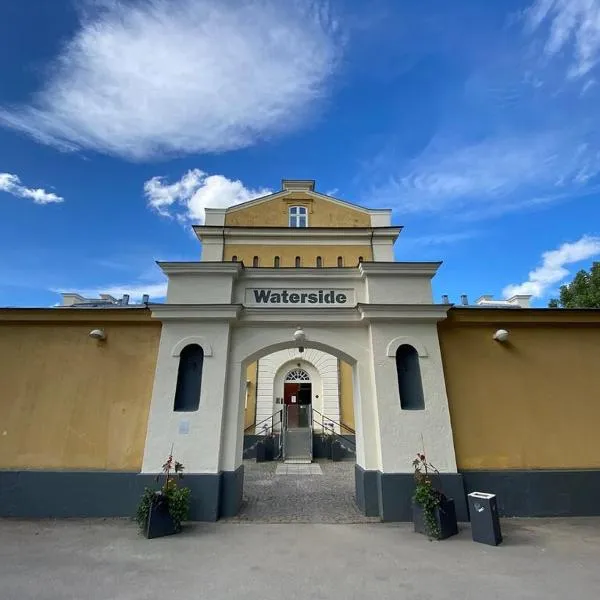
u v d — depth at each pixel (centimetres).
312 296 895
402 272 884
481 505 628
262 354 895
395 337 838
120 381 822
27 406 804
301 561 543
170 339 830
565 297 2097
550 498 760
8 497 751
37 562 535
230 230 1789
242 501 886
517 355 848
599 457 793
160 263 873
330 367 1922
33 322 851
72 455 777
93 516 740
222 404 791
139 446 781
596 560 544
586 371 843
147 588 461
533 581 479
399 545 606
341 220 1903
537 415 811
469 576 493
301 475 1283
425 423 782
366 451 786
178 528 665
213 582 477
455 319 853
